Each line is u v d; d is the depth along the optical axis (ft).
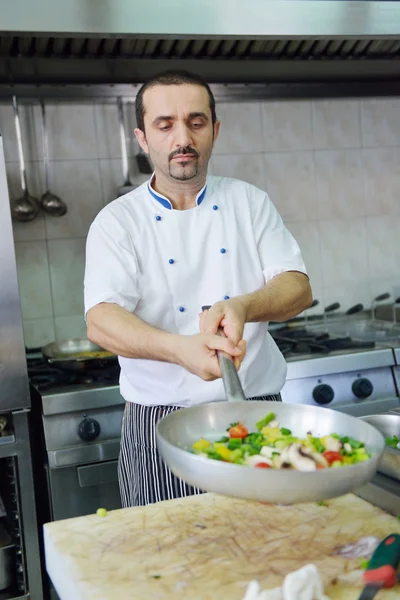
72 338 8.57
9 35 6.41
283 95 8.98
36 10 6.28
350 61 8.34
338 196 9.52
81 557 3.29
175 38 6.83
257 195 5.55
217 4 6.74
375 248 9.75
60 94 8.11
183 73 4.92
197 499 3.97
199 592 2.94
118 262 4.94
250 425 3.76
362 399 7.66
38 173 8.31
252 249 5.35
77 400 6.68
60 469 6.73
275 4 6.93
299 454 3.02
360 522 3.59
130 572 3.13
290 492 2.81
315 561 3.18
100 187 8.54
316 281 9.47
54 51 7.27
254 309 4.28
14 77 7.75
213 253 5.24
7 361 6.41
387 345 7.94
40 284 8.43
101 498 6.88
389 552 2.85
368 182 9.66
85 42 7.13
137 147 8.59
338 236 9.55
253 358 5.14
